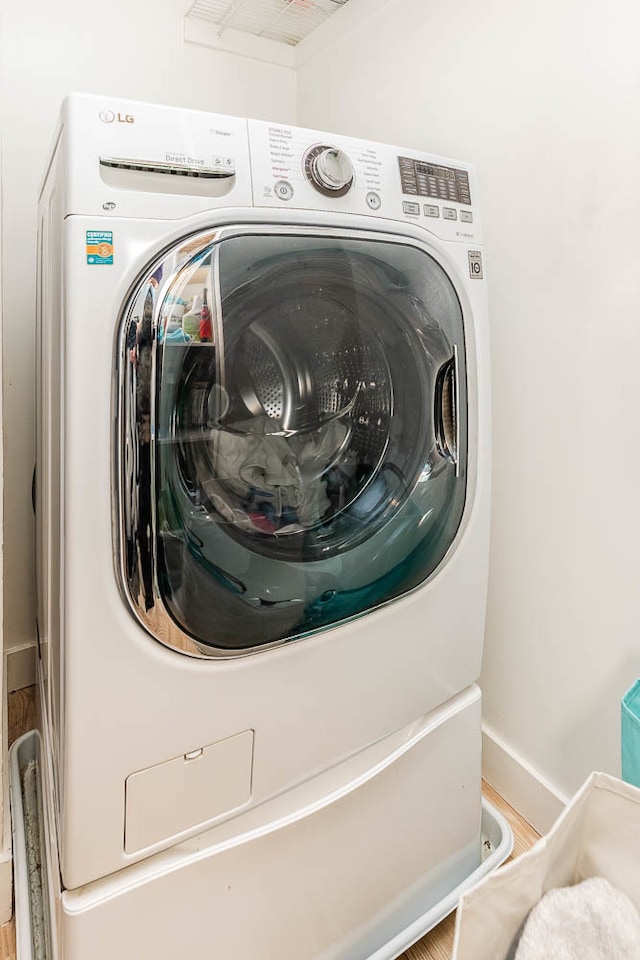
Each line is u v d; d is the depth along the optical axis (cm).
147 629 73
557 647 125
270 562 83
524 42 116
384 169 87
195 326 71
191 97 173
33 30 148
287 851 88
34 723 155
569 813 88
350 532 91
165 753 77
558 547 121
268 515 83
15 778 131
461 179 98
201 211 70
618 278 104
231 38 178
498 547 136
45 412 97
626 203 101
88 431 67
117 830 75
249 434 81
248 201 74
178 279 69
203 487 75
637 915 86
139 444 68
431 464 98
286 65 189
